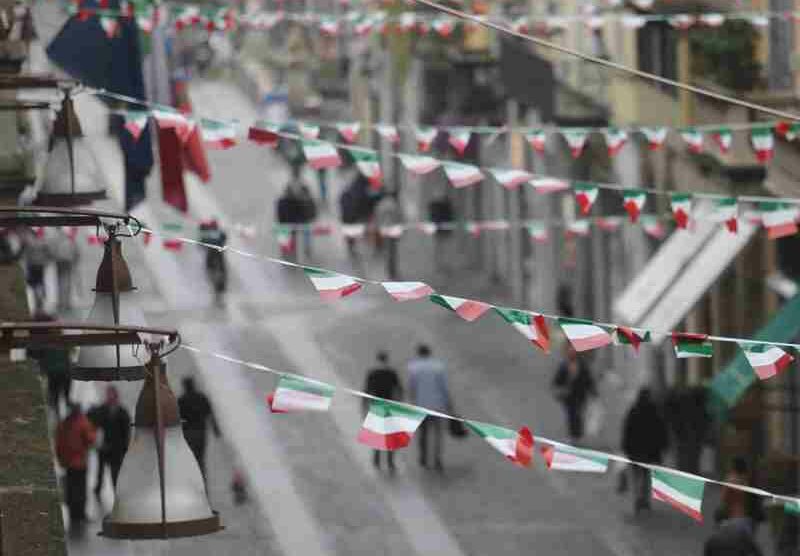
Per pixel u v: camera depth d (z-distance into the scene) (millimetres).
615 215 82375
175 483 20844
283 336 87375
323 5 154625
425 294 24703
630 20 49406
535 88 89625
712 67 66125
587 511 58875
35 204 30094
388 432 22547
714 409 59062
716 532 46875
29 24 43781
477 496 60844
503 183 36875
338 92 149750
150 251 101750
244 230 53094
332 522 58094
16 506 21062
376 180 36500
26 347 22812
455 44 105125
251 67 166750
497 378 79688
